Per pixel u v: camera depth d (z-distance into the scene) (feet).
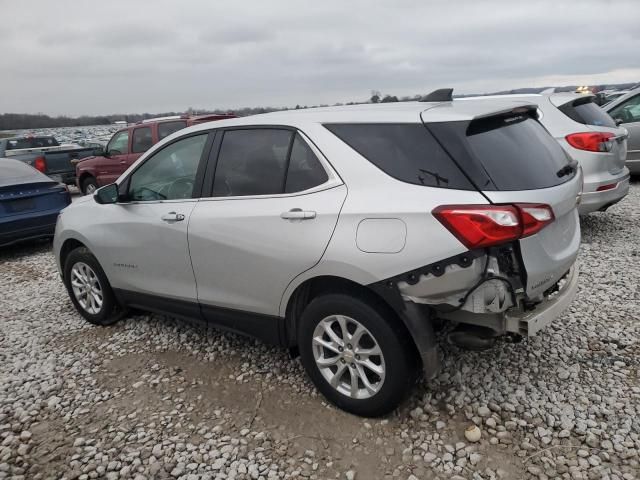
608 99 49.06
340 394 10.06
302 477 8.62
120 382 12.02
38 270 22.93
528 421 9.56
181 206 12.13
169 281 12.74
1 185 24.27
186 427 10.12
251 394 11.09
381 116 9.60
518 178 8.80
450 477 8.39
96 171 39.52
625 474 8.16
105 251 14.12
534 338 12.48
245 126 11.47
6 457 9.59
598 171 18.98
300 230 9.80
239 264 10.92
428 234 8.48
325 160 9.85
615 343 12.13
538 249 8.83
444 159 8.73
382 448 9.13
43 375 12.57
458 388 10.65
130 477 8.88
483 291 8.42
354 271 9.13
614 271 16.61
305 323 10.20
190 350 13.32
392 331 9.10
